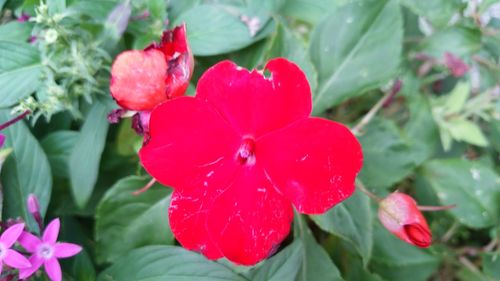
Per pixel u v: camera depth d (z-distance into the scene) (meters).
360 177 0.16
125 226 0.15
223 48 0.14
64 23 0.14
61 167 0.15
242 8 0.14
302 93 0.10
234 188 0.11
